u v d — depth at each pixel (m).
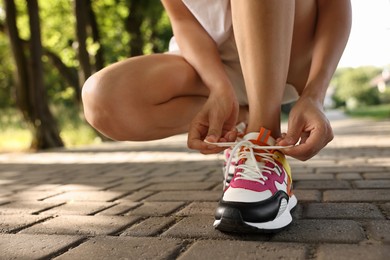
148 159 5.29
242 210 1.44
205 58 1.82
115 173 3.92
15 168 4.97
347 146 5.55
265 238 1.48
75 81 11.16
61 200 2.47
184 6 1.96
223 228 1.49
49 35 14.65
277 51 1.52
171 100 1.86
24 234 1.67
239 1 1.53
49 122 8.62
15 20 8.47
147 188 2.82
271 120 1.58
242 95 2.11
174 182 3.04
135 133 1.83
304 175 3.06
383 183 2.53
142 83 1.73
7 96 19.52
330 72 1.71
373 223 1.62
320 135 1.44
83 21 9.98
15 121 12.19
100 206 2.22
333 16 1.80
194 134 1.64
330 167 3.46
